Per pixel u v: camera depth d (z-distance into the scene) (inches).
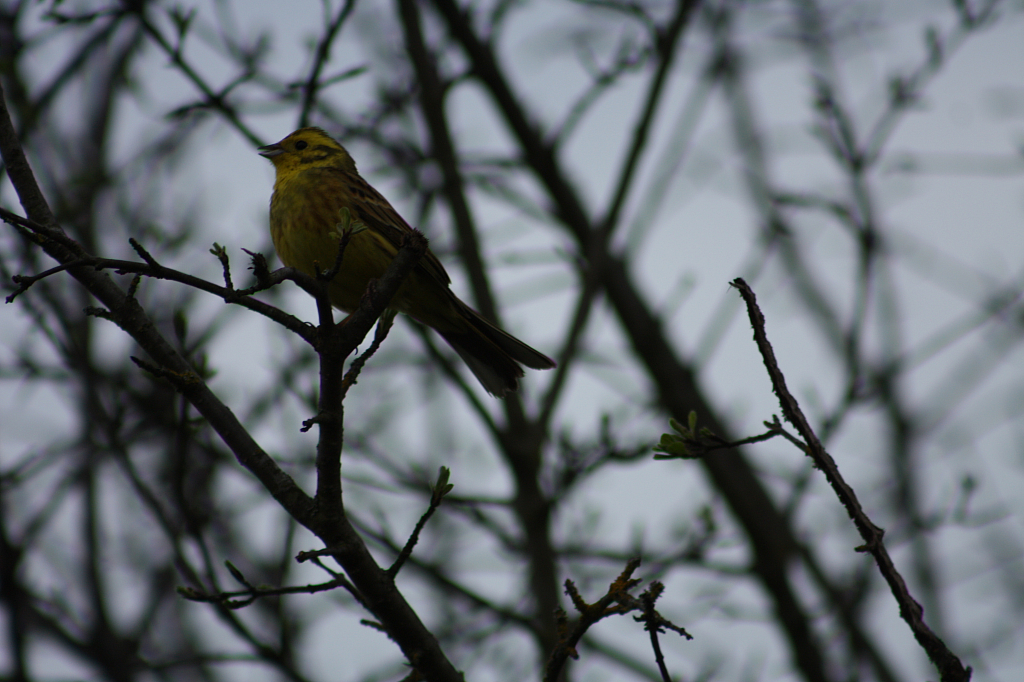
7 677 410.9
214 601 217.8
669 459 219.3
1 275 404.8
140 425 441.7
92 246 452.8
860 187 472.1
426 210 513.7
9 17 445.4
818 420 442.3
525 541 433.4
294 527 365.1
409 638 230.4
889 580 192.4
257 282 212.1
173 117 399.5
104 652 432.1
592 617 213.8
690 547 449.4
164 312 436.5
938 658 182.9
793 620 524.4
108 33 506.0
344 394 244.2
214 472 460.8
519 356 378.9
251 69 395.2
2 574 421.7
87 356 413.7
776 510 577.6
